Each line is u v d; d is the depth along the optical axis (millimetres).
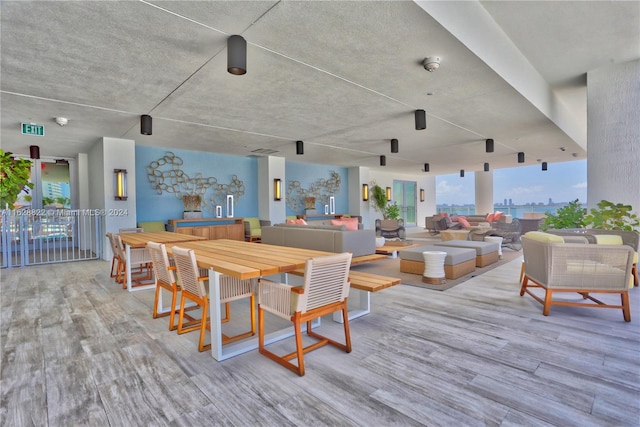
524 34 3693
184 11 2346
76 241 8266
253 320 2760
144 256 4391
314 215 10602
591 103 4598
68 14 2350
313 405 1777
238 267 2227
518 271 5203
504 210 14914
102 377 2080
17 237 6543
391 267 5504
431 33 2688
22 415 1705
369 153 8766
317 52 3000
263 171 9242
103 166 6277
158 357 2352
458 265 4766
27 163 2801
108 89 3814
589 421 1622
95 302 3705
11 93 3875
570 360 2252
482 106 4590
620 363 2201
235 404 1792
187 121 5285
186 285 2686
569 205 5383
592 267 3037
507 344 2521
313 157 9508
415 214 15414
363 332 2793
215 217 8398
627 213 4266
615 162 4402
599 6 3195
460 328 2857
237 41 2658
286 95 4121
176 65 3225
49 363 2260
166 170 7789
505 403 1776
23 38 2664
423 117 4695
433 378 2041
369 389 1928
